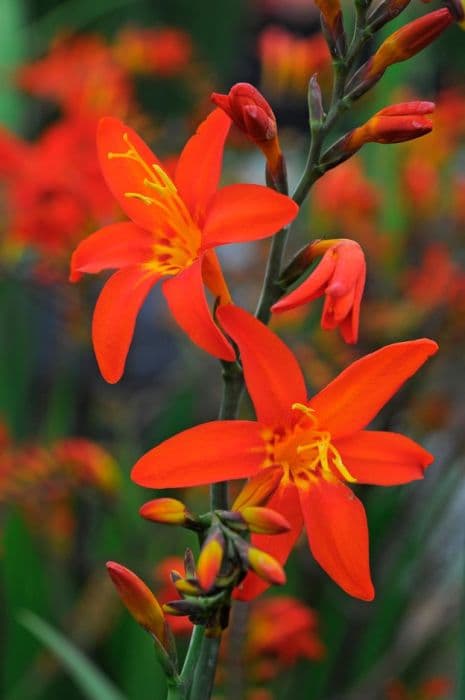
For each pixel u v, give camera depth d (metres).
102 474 0.64
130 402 0.86
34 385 0.97
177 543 0.67
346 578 0.45
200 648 0.45
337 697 0.66
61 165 0.67
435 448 0.77
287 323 0.74
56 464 0.64
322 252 0.45
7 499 0.65
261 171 1.01
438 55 0.93
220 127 0.47
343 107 0.46
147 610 0.45
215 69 1.06
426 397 0.70
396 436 0.45
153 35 0.85
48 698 0.70
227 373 0.46
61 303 0.74
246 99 0.45
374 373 0.45
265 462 0.44
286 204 0.44
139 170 0.48
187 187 0.47
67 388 0.84
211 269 0.47
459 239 0.77
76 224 0.67
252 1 1.18
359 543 0.45
